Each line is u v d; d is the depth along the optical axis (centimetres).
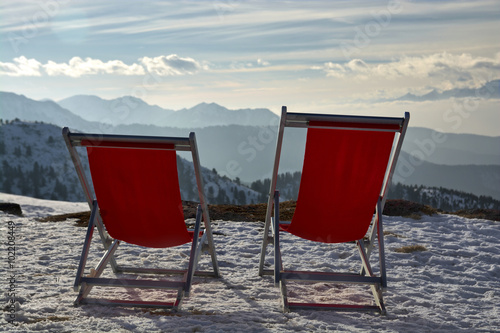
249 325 226
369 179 267
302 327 225
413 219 639
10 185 15038
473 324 249
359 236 293
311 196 274
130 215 272
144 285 261
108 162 253
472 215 687
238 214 657
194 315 243
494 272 386
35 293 282
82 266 262
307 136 255
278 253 276
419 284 342
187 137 236
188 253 434
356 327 232
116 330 210
